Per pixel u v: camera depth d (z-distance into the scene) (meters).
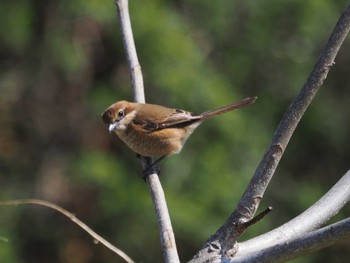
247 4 14.67
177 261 4.48
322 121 14.48
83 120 15.02
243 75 14.50
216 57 14.48
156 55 13.49
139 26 13.52
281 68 14.67
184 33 13.92
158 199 5.06
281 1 14.48
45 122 15.15
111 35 14.89
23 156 14.96
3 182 14.61
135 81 5.91
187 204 12.80
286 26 14.74
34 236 14.25
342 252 14.48
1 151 14.91
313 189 14.25
